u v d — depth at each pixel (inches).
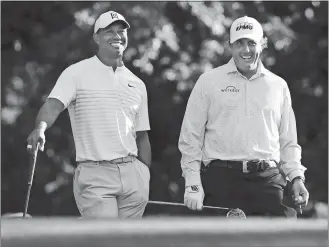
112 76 660.7
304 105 1648.6
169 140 1558.8
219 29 1461.6
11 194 1595.7
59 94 641.6
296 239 114.9
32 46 1592.0
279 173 684.1
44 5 1545.3
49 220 114.3
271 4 1615.4
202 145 689.0
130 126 665.0
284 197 714.8
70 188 1573.6
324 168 1612.9
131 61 1430.9
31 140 616.1
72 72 654.5
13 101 1605.6
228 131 670.5
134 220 118.2
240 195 669.3
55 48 1523.1
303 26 1648.6
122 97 661.3
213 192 676.7
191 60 1493.6
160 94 1504.7
